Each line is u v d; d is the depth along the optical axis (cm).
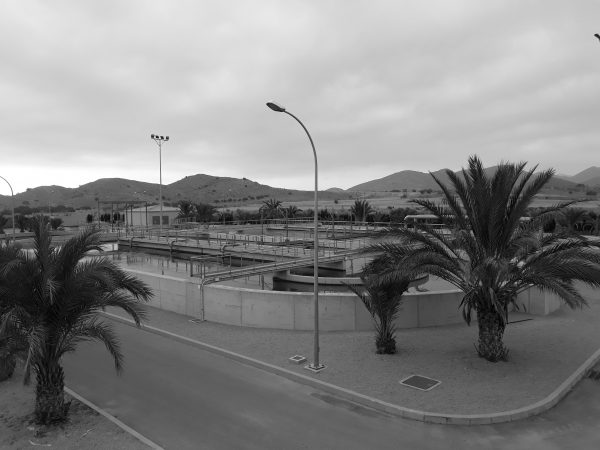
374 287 1298
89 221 9119
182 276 2877
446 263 1248
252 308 1680
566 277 1158
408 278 1247
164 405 1027
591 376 1177
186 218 7356
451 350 1366
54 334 911
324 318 1609
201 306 1791
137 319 1022
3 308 898
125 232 5325
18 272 882
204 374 1221
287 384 1146
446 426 920
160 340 1545
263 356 1334
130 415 977
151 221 6981
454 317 1688
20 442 861
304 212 8231
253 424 933
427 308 1650
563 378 1134
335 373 1187
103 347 1460
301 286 2697
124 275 1034
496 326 1255
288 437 879
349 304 1602
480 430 902
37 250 938
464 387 1084
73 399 1059
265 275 2908
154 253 4322
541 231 1388
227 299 1728
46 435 887
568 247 1202
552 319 1750
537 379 1129
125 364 1304
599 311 1886
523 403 992
